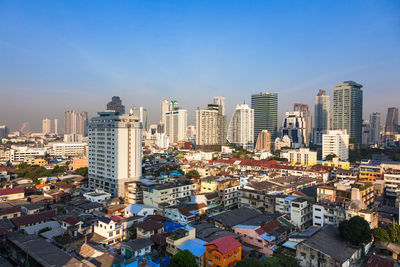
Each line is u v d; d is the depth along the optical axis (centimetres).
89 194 12506
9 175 17412
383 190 13838
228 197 12344
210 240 7475
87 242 7869
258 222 9019
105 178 14000
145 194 11919
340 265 6319
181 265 5969
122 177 13562
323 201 9706
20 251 6719
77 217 9394
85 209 10531
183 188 12244
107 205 11875
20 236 7625
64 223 8744
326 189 10238
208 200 11750
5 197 12044
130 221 9150
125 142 13675
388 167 17812
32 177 17275
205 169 19500
